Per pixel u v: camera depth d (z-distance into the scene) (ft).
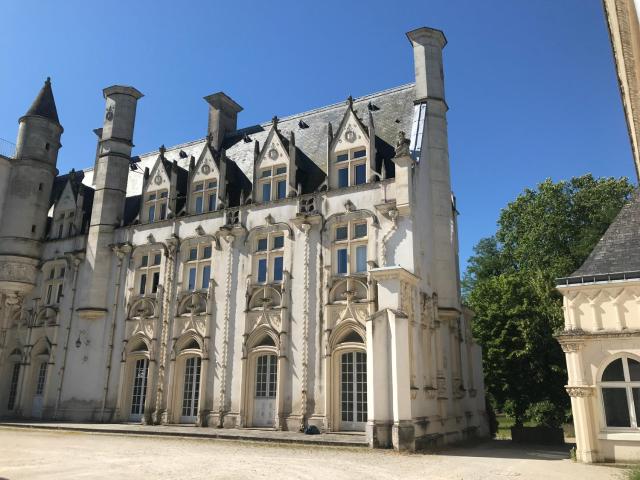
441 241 85.76
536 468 50.80
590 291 58.90
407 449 61.41
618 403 55.62
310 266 83.97
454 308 83.46
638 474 42.80
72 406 100.07
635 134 43.73
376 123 94.68
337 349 77.71
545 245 147.13
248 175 101.65
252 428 81.87
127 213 113.91
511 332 96.53
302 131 103.86
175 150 123.85
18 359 110.42
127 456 54.19
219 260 93.40
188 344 93.09
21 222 114.11
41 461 50.06
